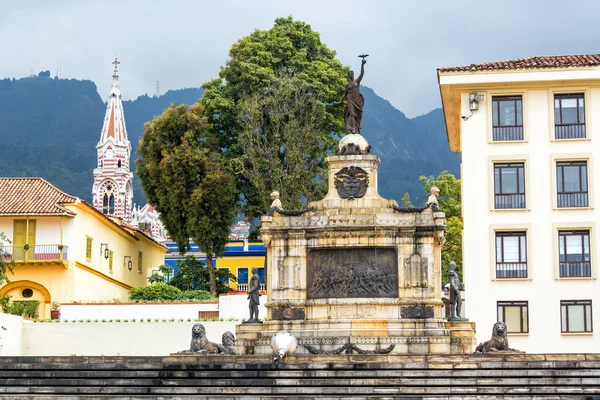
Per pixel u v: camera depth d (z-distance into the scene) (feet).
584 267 197.77
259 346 162.30
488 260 199.62
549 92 203.82
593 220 199.11
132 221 559.79
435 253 166.30
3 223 229.66
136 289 230.48
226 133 248.11
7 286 228.22
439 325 162.20
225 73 248.11
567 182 202.08
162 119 239.91
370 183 168.76
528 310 197.16
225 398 129.08
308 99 237.66
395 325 162.09
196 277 247.09
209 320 195.21
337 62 254.47
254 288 167.22
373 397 127.85
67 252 228.02
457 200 265.34
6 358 137.39
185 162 231.50
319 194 236.22
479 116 204.85
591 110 202.80
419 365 132.36
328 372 132.46
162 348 193.06
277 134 234.38
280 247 167.12
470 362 132.16
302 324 163.63
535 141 202.80
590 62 202.18
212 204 232.53
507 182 203.00
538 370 129.80
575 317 196.65
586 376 128.16
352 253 165.78
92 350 193.98
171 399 129.80
